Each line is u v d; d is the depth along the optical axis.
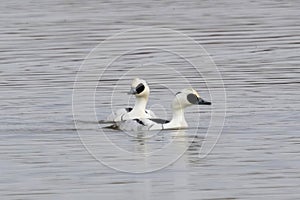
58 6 42.19
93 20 38.16
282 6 41.75
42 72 28.98
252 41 33.59
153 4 42.59
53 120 23.50
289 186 18.02
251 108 24.23
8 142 21.50
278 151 20.34
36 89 26.73
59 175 18.92
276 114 23.56
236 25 36.91
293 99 25.00
